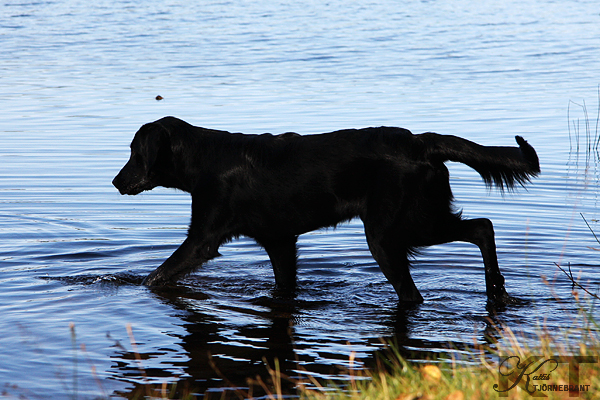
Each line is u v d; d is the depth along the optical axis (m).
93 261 12.05
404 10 59.56
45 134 21.08
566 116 22.73
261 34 45.06
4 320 9.31
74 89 27.97
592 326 8.81
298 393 7.27
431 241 10.08
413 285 10.12
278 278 11.16
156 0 66.06
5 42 41.66
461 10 59.75
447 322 9.45
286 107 24.00
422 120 21.91
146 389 7.39
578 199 15.36
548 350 7.31
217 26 49.00
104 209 15.11
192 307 10.05
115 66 33.62
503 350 7.87
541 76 30.48
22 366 7.91
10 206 15.09
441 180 9.96
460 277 11.47
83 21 51.47
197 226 10.66
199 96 26.28
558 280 11.01
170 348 8.52
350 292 10.89
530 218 14.22
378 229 9.84
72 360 8.11
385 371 7.72
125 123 22.20
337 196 10.12
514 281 11.01
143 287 10.79
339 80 29.70
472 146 9.84
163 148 10.74
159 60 35.38
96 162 18.31
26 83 29.20
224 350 8.48
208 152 10.62
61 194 16.02
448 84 28.70
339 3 64.56
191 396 7.18
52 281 10.98
